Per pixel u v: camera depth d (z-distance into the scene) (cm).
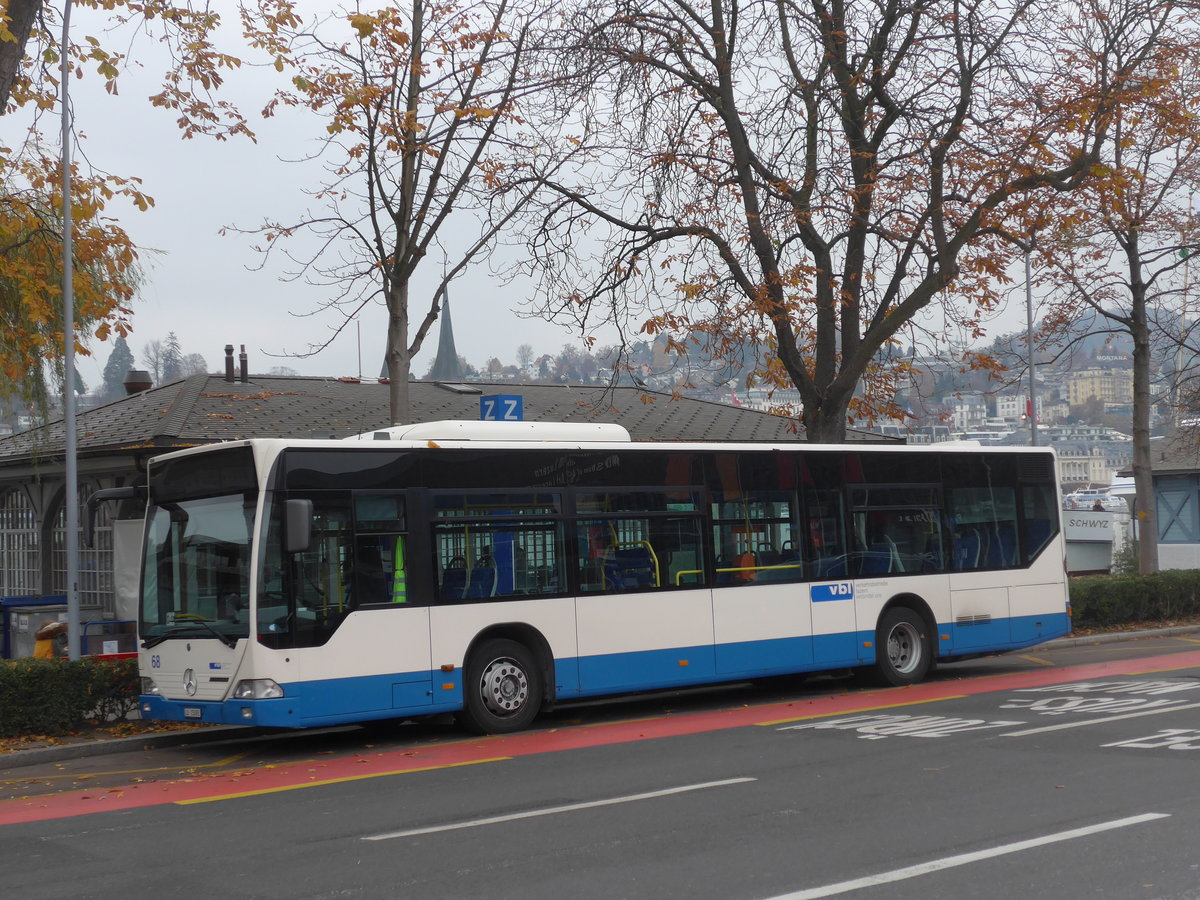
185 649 1310
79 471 2238
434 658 1350
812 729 1309
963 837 769
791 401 2427
